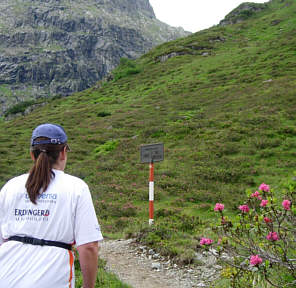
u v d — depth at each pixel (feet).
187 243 24.12
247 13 294.25
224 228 14.73
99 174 65.10
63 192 6.95
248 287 13.67
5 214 7.10
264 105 94.32
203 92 134.72
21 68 583.17
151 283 18.95
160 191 51.55
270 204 13.53
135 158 73.20
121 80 208.03
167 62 214.07
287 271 13.80
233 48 207.31
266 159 60.70
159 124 100.63
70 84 588.09
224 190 49.44
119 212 43.73
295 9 265.95
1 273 6.48
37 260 6.53
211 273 19.56
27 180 7.07
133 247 25.34
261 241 14.96
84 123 122.72
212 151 68.08
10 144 99.86
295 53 156.25
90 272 6.73
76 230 6.84
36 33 654.12
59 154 7.46
